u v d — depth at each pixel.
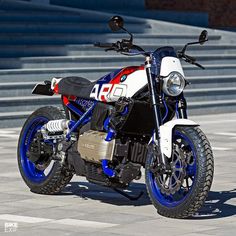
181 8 43.19
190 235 11.66
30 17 34.12
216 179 16.41
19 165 15.12
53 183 14.47
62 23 33.78
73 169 14.19
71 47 31.27
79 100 14.27
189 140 12.62
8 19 33.56
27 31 32.78
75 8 37.62
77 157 13.95
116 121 13.27
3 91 26.92
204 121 27.64
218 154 20.08
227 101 31.27
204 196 12.46
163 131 12.75
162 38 34.91
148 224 12.38
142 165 13.46
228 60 34.84
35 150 14.69
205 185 12.41
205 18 43.09
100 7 40.44
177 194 13.54
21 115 25.70
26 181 14.94
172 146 12.77
